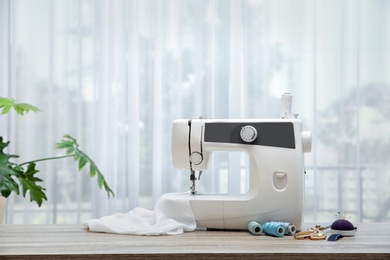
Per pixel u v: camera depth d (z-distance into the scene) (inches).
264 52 146.5
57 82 146.7
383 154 145.6
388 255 52.7
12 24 146.0
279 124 68.5
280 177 67.8
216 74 146.7
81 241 58.9
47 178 145.9
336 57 146.1
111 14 145.8
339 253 52.6
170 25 146.6
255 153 68.2
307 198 145.8
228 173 145.5
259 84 146.8
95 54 146.5
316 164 145.9
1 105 122.3
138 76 145.8
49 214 145.9
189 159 72.7
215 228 68.6
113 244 57.0
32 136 145.9
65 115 146.3
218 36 147.0
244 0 146.6
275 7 146.3
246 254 52.3
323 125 146.3
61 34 146.9
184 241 59.4
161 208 69.1
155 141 145.3
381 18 145.9
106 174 145.3
